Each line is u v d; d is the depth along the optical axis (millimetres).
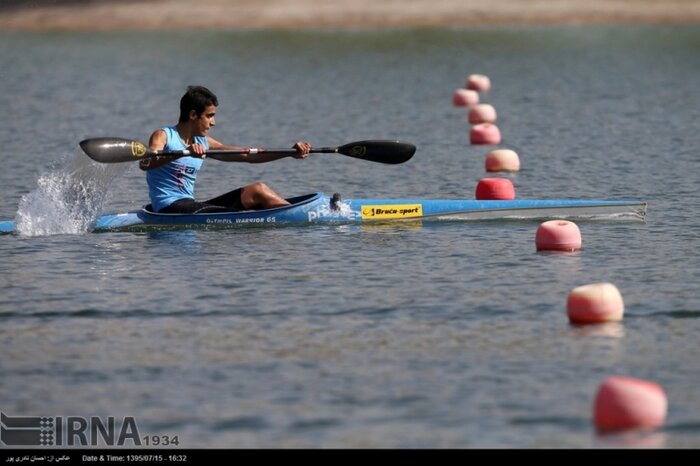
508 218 53031
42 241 49344
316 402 30641
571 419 29406
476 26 181375
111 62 141750
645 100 102188
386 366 33219
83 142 49094
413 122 93062
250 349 34938
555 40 161750
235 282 42344
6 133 86062
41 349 35219
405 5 191875
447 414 29781
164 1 197125
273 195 51812
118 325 37531
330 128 89000
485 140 80125
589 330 36406
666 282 41875
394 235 49875
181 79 124500
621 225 51844
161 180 51594
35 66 137375
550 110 97938
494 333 36188
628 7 190000
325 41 163875
